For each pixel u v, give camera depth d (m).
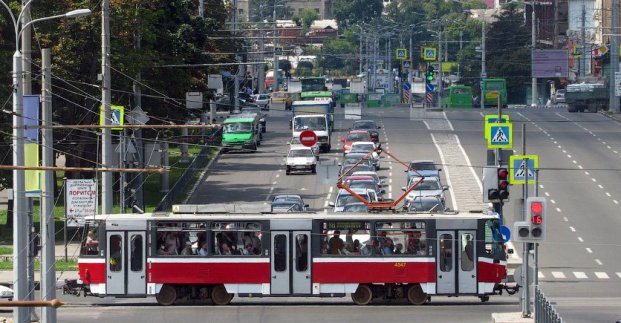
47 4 125.38
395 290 88.62
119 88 131.88
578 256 111.25
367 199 121.38
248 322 77.69
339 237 88.31
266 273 88.25
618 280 98.81
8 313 83.44
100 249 88.25
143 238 88.25
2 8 117.00
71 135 132.88
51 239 69.44
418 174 132.25
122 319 79.12
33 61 123.94
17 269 65.44
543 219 72.69
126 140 112.19
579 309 82.00
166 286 88.12
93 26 125.31
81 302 89.88
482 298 89.19
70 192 100.75
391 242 88.19
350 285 88.19
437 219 88.06
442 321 77.06
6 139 119.31
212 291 88.56
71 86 128.00
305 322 77.50
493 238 88.50
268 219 88.38
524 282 74.75
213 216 88.31
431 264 87.81
